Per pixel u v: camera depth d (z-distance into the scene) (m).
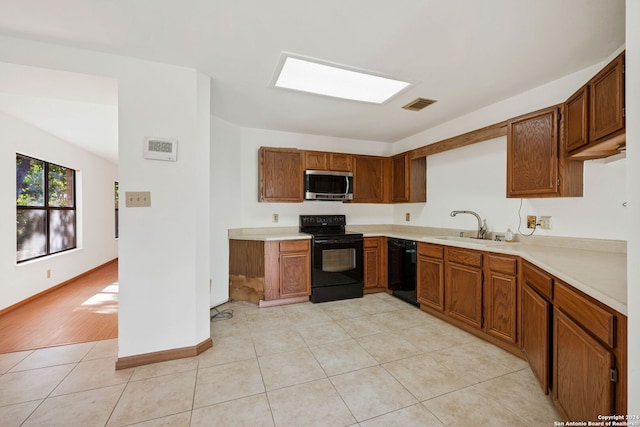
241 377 1.88
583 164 2.12
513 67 2.08
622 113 1.42
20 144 3.32
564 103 2.02
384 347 2.30
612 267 1.54
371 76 2.24
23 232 3.57
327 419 1.50
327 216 4.00
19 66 1.78
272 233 3.72
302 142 3.92
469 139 2.88
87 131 3.75
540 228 2.43
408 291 3.30
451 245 2.70
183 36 1.75
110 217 6.11
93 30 1.68
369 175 3.96
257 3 1.46
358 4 1.46
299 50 1.89
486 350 2.24
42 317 3.01
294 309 3.18
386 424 1.47
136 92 2.00
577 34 1.70
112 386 1.78
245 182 3.64
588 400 1.18
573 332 1.30
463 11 1.50
